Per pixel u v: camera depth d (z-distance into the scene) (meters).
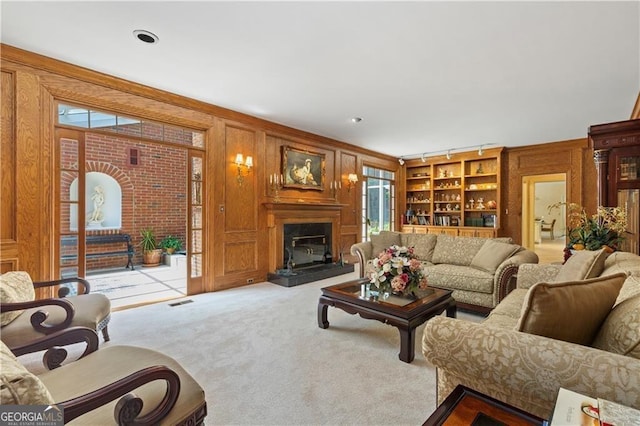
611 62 2.84
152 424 1.03
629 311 1.12
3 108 2.71
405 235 4.65
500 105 4.00
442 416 0.95
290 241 5.17
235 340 2.63
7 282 1.98
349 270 5.57
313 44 2.59
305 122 4.84
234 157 4.44
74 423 0.98
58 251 3.05
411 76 3.18
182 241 7.06
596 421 0.74
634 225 3.28
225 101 3.96
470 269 3.59
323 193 5.81
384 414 1.68
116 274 5.63
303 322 3.07
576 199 5.81
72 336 1.85
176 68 3.05
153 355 1.43
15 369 0.75
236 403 1.77
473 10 2.13
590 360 0.95
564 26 2.30
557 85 3.36
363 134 5.56
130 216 6.45
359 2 2.06
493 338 1.12
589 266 2.12
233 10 2.15
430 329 1.26
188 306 3.57
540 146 6.21
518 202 6.49
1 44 2.63
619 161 3.36
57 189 3.04
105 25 2.34
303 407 1.74
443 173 7.52
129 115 3.45
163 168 6.88
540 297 1.12
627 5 2.05
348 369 2.16
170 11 2.17
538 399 1.01
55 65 2.92
